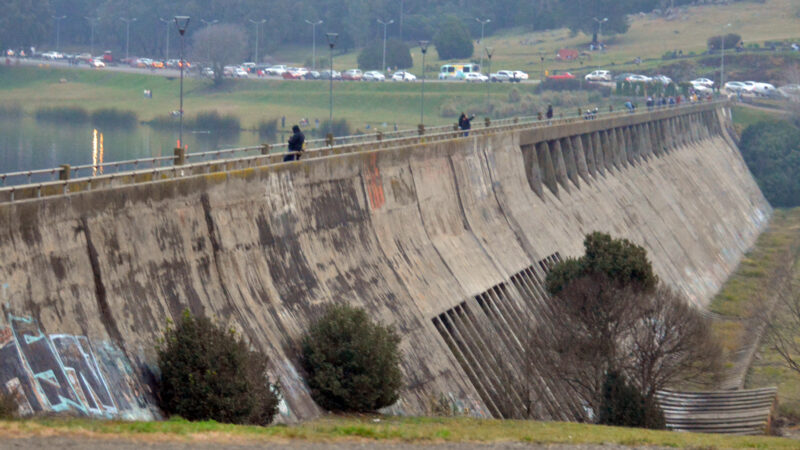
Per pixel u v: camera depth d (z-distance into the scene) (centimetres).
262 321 14738
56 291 11456
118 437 9262
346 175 18862
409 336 17750
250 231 15562
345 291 17312
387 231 19800
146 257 13138
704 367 19488
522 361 19638
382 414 14225
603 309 18250
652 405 17538
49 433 9106
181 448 9131
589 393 19050
